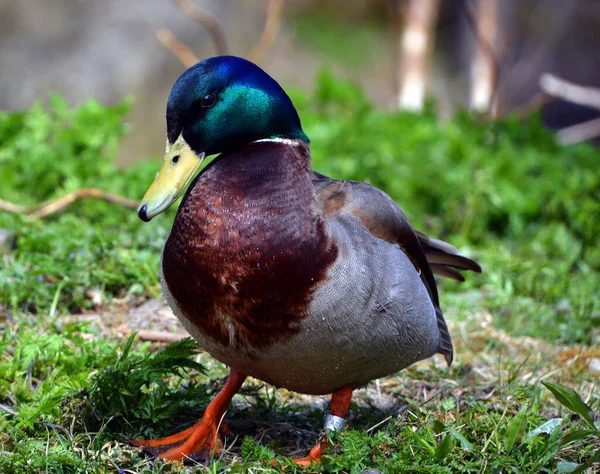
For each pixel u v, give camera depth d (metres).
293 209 6.82
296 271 6.71
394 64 30.77
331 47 30.70
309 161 7.34
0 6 27.64
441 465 6.75
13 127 14.08
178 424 7.99
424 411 7.65
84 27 27.97
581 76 30.70
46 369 8.40
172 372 7.67
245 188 6.86
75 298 10.24
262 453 7.04
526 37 30.17
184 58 18.06
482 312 11.29
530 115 17.95
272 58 29.94
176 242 6.95
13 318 9.67
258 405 8.28
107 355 8.43
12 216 11.75
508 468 6.77
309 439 7.95
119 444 7.39
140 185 13.42
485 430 7.16
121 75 27.23
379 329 7.05
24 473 6.80
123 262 10.76
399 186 14.57
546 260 12.74
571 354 10.16
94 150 13.97
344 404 7.52
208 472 6.91
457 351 10.21
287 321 6.77
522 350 10.28
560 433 6.90
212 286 6.80
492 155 15.62
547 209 14.24
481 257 12.71
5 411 7.65
